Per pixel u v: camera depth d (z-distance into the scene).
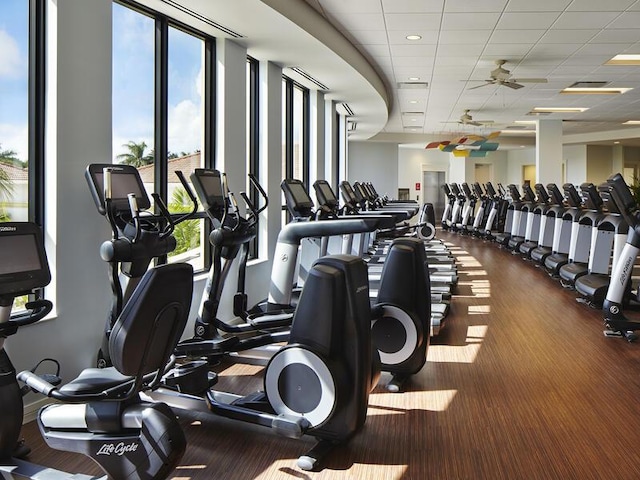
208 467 2.59
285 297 4.49
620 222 5.24
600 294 5.62
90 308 3.67
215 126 5.66
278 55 6.52
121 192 3.30
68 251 3.49
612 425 3.03
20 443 2.75
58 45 3.39
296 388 2.76
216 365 4.21
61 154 3.43
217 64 5.67
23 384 3.19
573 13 6.11
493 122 14.98
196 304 4.90
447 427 3.02
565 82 9.87
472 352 4.45
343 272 2.71
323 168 9.46
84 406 2.38
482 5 5.83
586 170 19.20
